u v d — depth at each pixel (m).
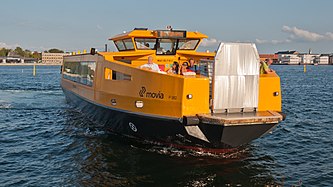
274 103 11.09
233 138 10.21
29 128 16.17
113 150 11.98
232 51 10.10
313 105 25.81
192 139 10.59
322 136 15.06
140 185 9.14
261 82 10.83
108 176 9.77
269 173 10.16
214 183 9.30
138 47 13.55
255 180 9.59
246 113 10.44
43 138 14.18
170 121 10.25
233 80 10.22
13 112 20.55
